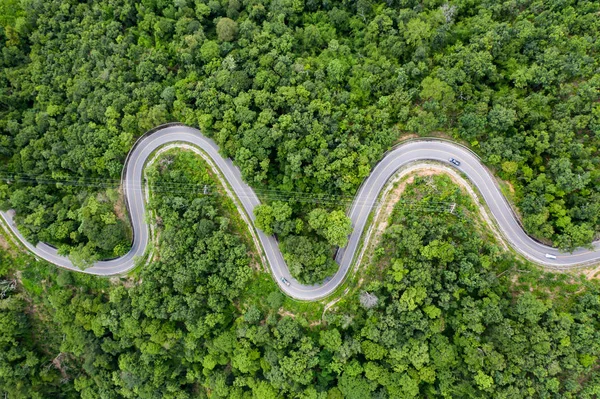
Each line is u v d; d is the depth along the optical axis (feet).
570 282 238.07
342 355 243.60
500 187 253.44
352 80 271.49
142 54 291.79
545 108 245.45
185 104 273.95
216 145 283.59
